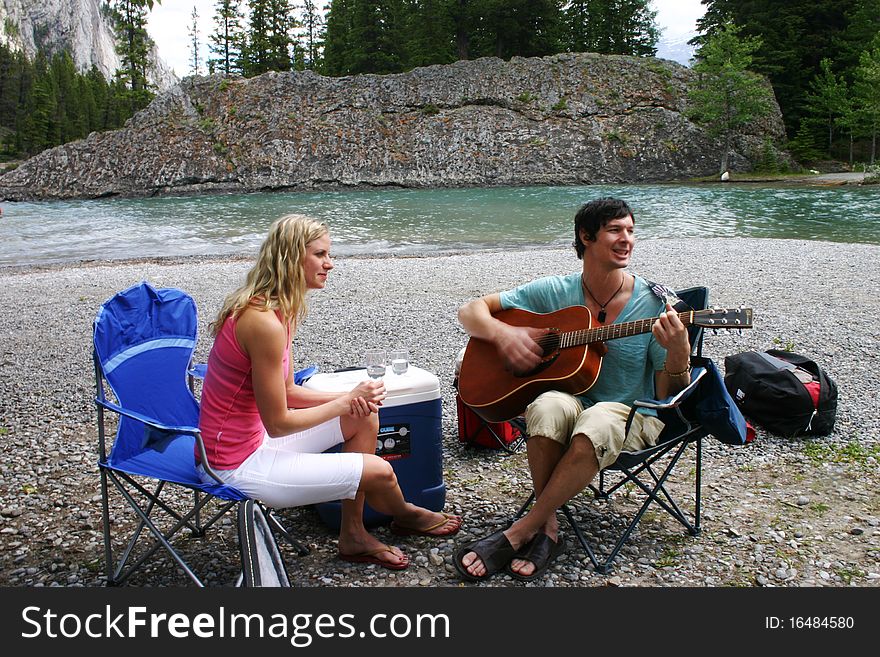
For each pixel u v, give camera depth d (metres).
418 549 3.34
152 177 44.62
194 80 49.00
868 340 7.06
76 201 42.03
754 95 45.44
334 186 44.47
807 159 49.88
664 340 3.01
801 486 3.98
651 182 43.78
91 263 15.59
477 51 62.47
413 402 3.48
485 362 3.46
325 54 67.94
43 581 3.08
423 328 8.00
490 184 43.81
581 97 47.69
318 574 3.13
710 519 3.61
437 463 3.60
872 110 45.91
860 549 3.27
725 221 21.91
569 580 3.06
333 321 8.45
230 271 12.98
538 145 45.44
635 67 49.41
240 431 2.90
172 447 3.17
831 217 22.48
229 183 44.53
